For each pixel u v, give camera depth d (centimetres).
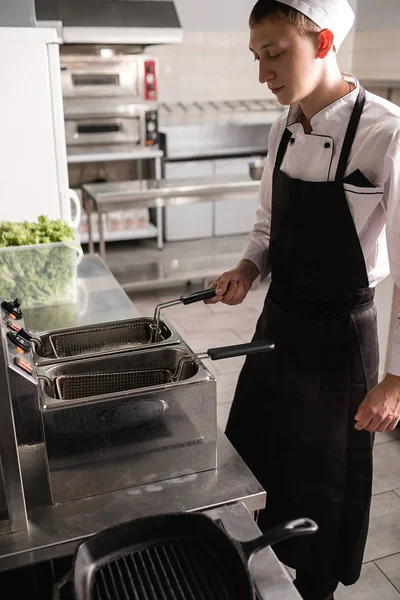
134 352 125
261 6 122
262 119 605
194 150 572
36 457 119
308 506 161
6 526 100
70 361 122
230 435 176
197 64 591
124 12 472
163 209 554
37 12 452
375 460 256
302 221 144
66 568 98
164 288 479
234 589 82
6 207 261
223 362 346
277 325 155
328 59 133
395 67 539
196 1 570
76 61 493
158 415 106
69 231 202
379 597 190
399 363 122
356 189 134
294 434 157
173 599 81
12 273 188
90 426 102
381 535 214
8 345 111
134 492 109
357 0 592
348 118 137
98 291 211
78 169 561
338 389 149
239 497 108
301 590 174
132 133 529
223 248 541
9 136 250
